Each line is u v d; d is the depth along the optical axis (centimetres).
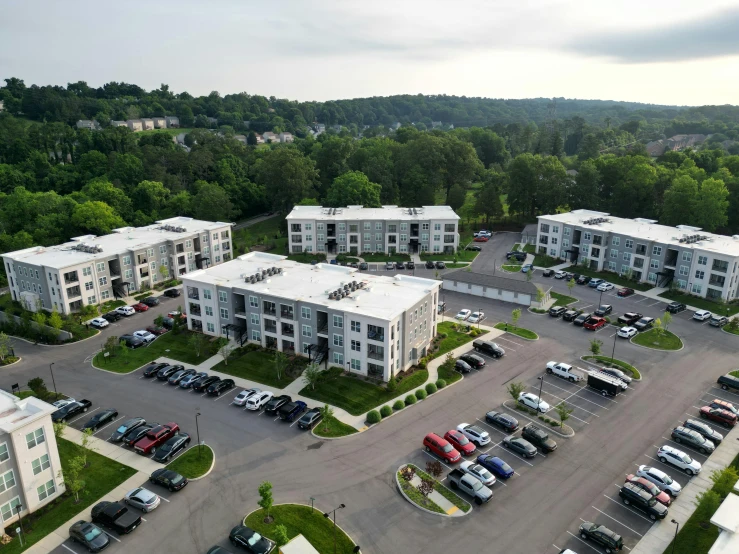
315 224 13138
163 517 4638
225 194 15375
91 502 4850
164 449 5441
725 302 9550
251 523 4519
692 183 12325
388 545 4303
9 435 4497
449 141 17450
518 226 15675
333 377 6975
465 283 10438
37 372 7381
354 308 7000
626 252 11081
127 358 7688
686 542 4322
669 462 5312
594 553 4209
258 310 7744
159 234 11350
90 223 12650
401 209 14038
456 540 4353
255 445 5644
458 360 7375
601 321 8650
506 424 5834
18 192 14000
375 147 18512
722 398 6519
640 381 6944
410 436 5772
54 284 9125
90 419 6141
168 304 9844
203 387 6756
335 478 5106
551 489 4966
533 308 9519
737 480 4475
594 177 14688
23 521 4641
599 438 5747
